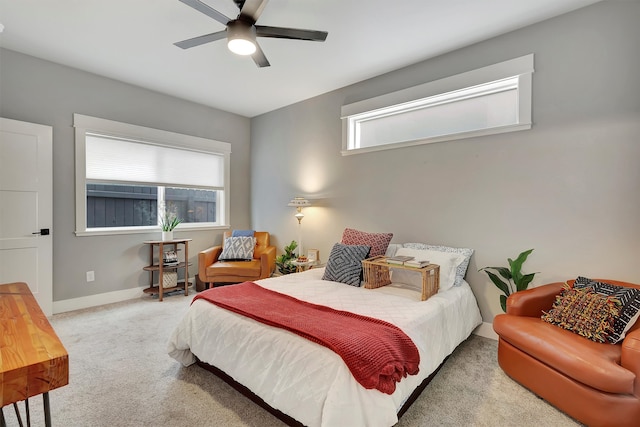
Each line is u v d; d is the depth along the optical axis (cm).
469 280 285
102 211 371
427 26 254
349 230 328
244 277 393
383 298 227
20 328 107
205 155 459
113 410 174
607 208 223
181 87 385
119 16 243
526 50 254
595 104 227
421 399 185
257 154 499
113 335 275
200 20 248
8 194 291
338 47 287
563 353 166
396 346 155
